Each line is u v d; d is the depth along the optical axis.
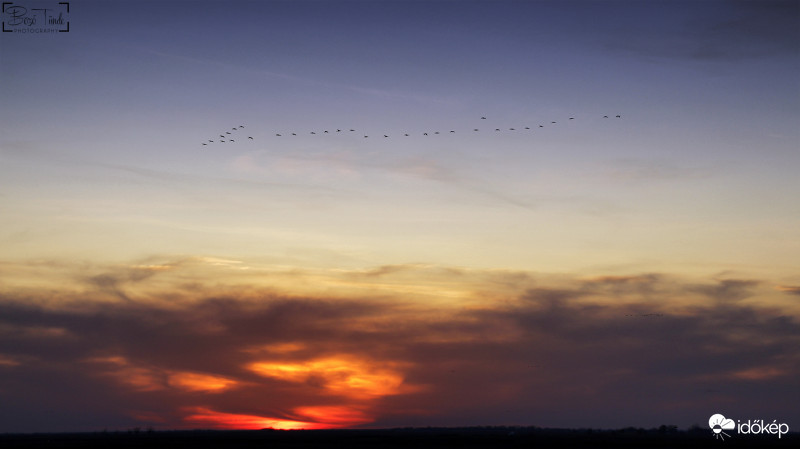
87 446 158.00
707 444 153.00
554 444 157.25
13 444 171.38
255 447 150.25
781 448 142.00
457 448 148.62
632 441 170.25
